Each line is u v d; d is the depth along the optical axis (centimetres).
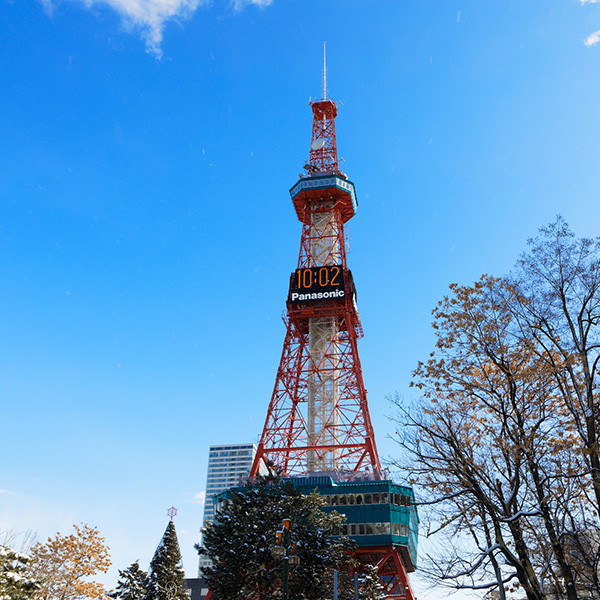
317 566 5631
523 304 3073
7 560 2931
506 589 2878
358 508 8769
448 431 3070
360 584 6969
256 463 9881
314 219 13300
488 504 2780
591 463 2706
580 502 2927
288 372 10925
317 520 6128
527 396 2966
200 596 13150
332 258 12594
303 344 11362
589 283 3014
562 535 2731
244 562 5544
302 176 13688
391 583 9612
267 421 10350
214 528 6028
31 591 2958
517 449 2703
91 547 6581
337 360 11175
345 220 13725
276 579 5556
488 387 3103
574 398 2972
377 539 8431
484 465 2970
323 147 14350
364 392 10494
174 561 8781
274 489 6259
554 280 3091
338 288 11462
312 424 10656
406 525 8712
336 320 11612
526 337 3075
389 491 8825
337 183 13075
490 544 2884
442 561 2831
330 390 10956
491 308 3103
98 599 6481
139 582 8481
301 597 5519
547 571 2856
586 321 3053
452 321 3139
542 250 3148
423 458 3038
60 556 6406
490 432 3075
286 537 4175
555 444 2756
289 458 9906
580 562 2789
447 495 2930
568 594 2589
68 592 6272
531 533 2931
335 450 10412
